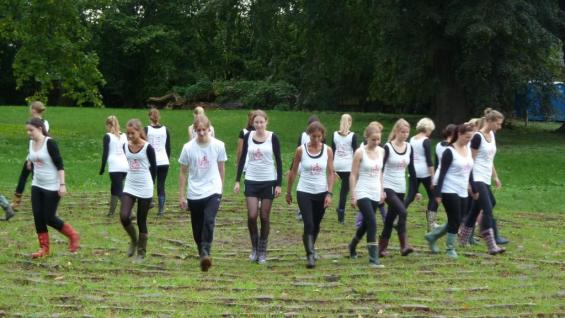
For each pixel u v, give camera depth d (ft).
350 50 99.50
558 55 96.43
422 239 35.73
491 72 85.46
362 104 147.02
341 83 132.46
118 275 27.04
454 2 80.79
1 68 169.99
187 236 35.37
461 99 90.33
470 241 34.68
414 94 99.76
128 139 29.81
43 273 26.91
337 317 21.81
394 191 31.14
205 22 103.96
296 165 29.84
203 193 28.07
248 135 30.58
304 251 32.50
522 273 28.32
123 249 31.91
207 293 24.40
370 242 29.25
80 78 84.69
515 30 80.02
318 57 99.25
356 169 29.58
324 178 29.53
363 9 91.09
